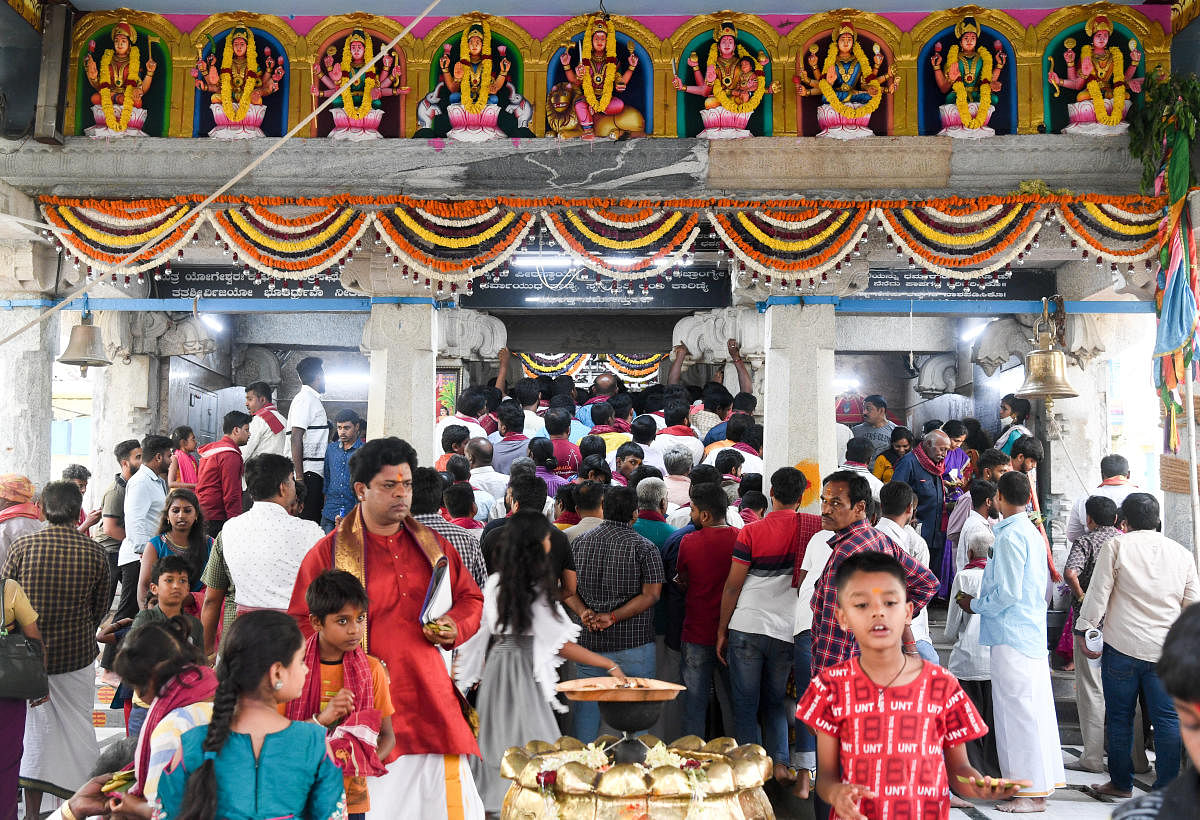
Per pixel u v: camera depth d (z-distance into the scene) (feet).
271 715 9.50
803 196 23.88
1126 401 39.22
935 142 23.66
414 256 23.94
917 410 45.68
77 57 24.36
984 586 19.54
